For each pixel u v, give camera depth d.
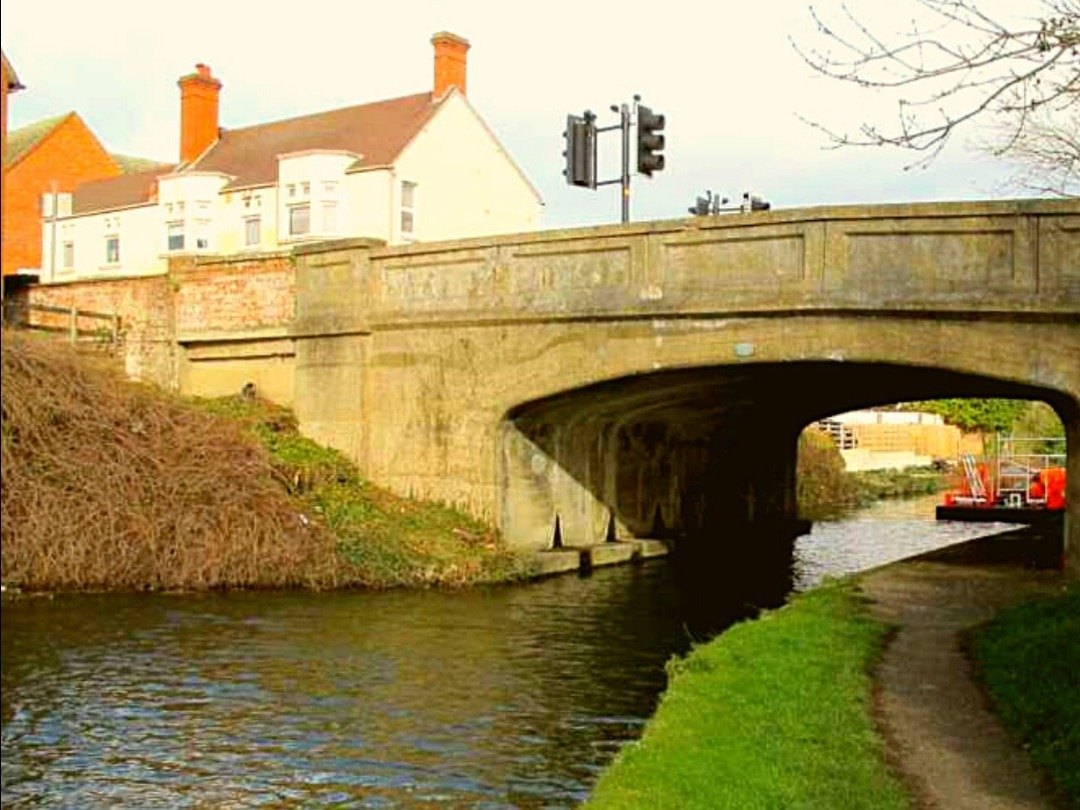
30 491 16.50
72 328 23.11
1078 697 7.78
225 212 34.53
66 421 17.61
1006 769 7.08
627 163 18.23
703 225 16.98
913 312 15.47
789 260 16.34
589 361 18.09
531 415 19.77
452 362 19.58
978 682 9.23
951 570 15.65
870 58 7.15
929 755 7.36
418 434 19.95
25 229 43.53
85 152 45.53
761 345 16.62
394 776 9.30
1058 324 14.69
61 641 13.48
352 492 19.69
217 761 9.63
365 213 32.03
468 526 19.28
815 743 7.52
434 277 19.70
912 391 22.33
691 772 6.88
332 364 21.06
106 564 16.36
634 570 20.58
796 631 11.16
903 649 10.47
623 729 10.51
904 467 55.19
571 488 21.11
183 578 16.45
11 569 16.06
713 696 8.77
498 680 12.20
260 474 18.20
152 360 24.05
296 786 9.09
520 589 17.81
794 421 28.22
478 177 35.16
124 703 11.16
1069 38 6.78
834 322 16.11
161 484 17.17
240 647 13.41
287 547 17.03
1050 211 14.63
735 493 27.39
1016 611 11.32
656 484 24.12
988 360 15.10
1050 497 31.92
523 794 8.89
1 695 11.35
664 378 18.48
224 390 23.50
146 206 37.03
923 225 15.38
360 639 13.96
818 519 33.69
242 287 22.78
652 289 17.36
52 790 8.98
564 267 18.28
